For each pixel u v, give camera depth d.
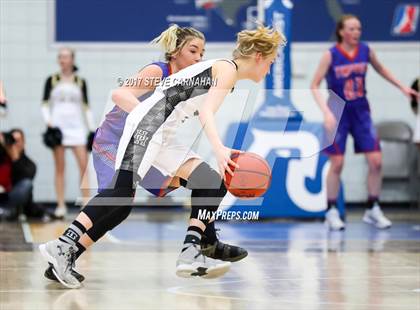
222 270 5.88
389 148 13.38
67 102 12.25
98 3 13.39
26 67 13.37
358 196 13.73
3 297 5.64
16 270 6.92
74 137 12.20
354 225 11.42
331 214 10.97
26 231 10.40
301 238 9.84
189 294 5.87
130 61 13.49
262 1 11.68
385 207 13.70
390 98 13.73
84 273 6.81
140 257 7.89
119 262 7.53
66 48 12.25
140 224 11.28
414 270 7.17
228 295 5.84
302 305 5.47
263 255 8.18
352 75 11.05
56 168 12.15
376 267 7.35
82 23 13.40
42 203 13.46
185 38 6.20
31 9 13.35
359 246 9.02
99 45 13.42
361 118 11.12
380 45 13.70
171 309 5.29
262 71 5.96
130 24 13.45
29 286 6.10
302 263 7.61
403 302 5.61
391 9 13.69
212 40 13.45
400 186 13.66
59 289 5.98
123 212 6.03
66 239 6.00
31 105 13.40
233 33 13.45
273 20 10.24
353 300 5.68
